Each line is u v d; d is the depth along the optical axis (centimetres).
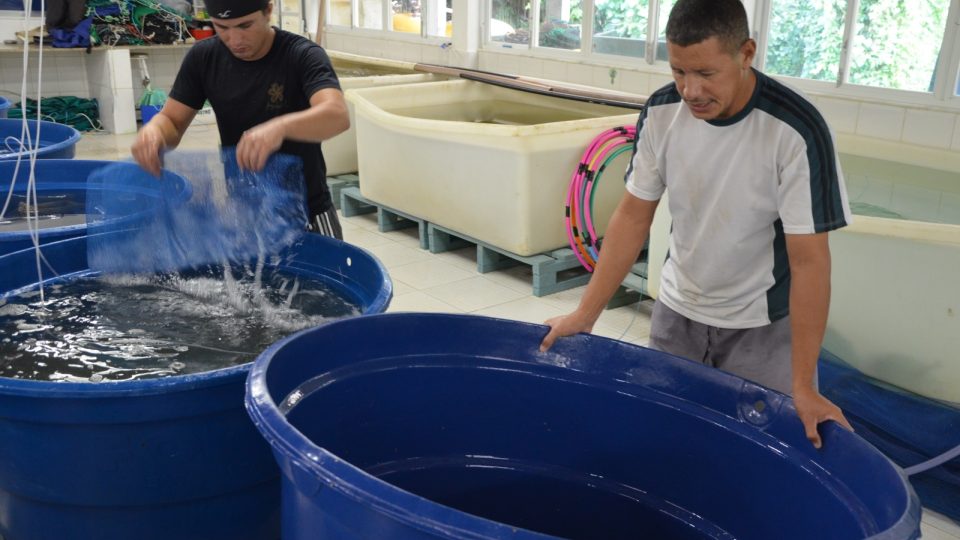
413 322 154
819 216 145
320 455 104
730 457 140
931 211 313
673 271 183
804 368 141
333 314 207
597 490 157
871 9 394
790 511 131
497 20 614
